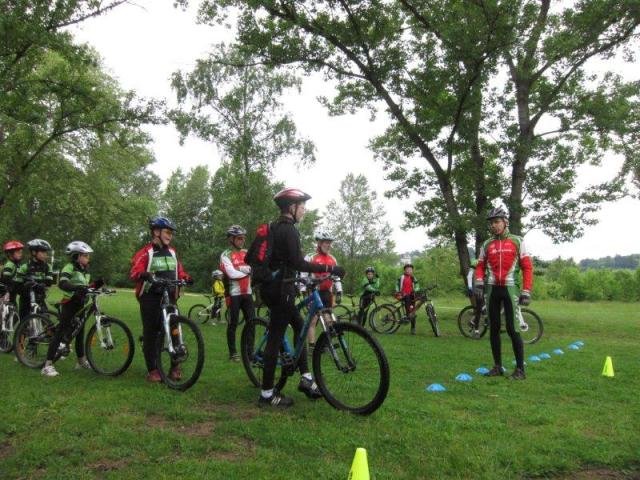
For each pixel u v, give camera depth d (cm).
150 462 346
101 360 652
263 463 342
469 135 1636
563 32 1452
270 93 2483
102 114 1553
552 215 1670
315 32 1527
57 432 400
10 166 1736
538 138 1673
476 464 349
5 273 814
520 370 666
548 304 3450
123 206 2784
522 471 348
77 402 491
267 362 489
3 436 396
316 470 332
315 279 492
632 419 473
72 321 660
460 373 693
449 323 1627
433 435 406
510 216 1639
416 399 531
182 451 368
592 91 1609
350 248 4712
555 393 580
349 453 366
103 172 2552
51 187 2175
